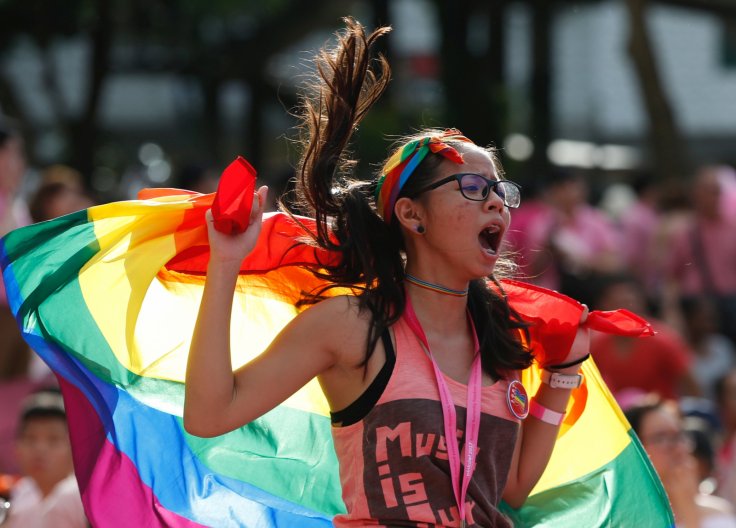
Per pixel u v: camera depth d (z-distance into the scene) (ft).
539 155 171.83
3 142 72.90
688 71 255.50
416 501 30.37
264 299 35.45
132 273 32.89
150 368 34.17
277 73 199.52
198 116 254.68
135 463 33.60
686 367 81.10
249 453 35.37
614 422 38.19
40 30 171.63
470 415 30.86
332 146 33.22
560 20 229.86
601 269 89.20
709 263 107.55
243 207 29.37
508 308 33.50
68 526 49.39
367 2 167.22
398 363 30.78
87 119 174.50
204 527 34.50
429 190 31.50
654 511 37.73
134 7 172.04
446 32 158.10
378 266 32.04
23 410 55.26
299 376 30.63
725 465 65.31
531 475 35.14
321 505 35.65
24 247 33.24
